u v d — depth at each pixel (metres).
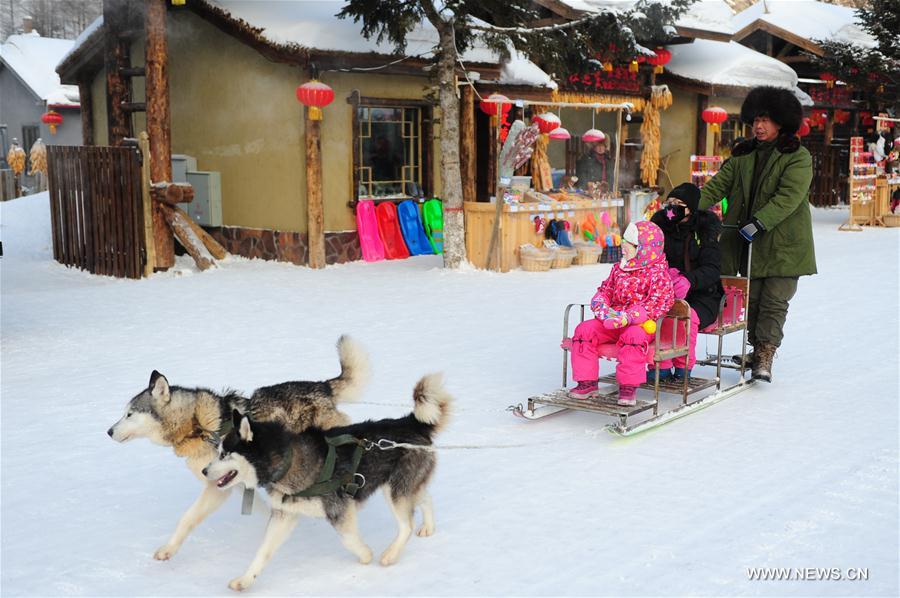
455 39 14.72
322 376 7.76
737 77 22.80
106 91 17.80
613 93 20.67
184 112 17.16
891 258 15.83
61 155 15.47
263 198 16.00
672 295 6.41
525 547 4.49
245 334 9.67
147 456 5.96
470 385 7.60
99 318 10.66
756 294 7.78
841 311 10.99
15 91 33.81
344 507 4.21
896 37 25.44
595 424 6.62
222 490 4.52
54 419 6.68
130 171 14.03
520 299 11.93
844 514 4.83
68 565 4.34
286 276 14.10
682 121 23.62
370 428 4.38
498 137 14.62
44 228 18.86
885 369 8.14
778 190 7.45
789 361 8.52
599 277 13.93
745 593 3.95
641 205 19.06
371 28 14.08
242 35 14.94
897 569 4.18
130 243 14.17
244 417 3.92
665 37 19.72
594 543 4.51
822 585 4.02
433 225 17.03
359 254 16.03
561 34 14.62
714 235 7.06
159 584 4.15
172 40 17.06
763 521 4.75
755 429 6.43
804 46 27.14
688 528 4.67
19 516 4.95
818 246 17.86
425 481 4.54
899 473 5.45
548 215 15.23
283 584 4.14
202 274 14.34
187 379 7.69
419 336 9.58
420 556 4.43
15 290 13.21
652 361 6.37
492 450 6.04
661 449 6.01
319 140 14.84
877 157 22.14
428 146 16.95
